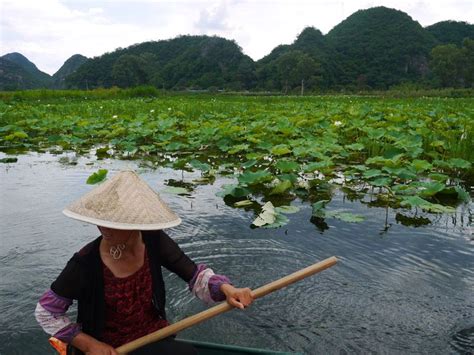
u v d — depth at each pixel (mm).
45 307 1979
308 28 109312
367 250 3949
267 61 113875
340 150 7309
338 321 2947
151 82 113125
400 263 3711
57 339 2115
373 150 7625
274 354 2223
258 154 6816
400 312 3039
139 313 2074
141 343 2002
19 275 3506
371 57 103250
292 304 3137
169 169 7000
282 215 4703
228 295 2082
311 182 5930
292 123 11344
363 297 3217
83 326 2039
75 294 1978
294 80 89250
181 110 16609
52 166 7258
